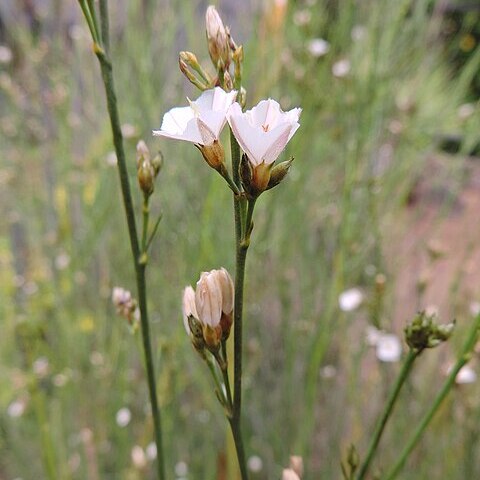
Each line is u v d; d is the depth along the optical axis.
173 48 0.30
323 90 0.28
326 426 0.27
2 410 0.28
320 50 0.28
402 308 0.29
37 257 0.33
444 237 0.35
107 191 0.30
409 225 0.30
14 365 0.29
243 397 0.25
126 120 0.29
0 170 0.34
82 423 0.28
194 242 0.26
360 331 0.28
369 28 0.29
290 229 0.28
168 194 0.28
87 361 0.28
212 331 0.09
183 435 0.27
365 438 0.25
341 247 0.24
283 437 0.26
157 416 0.13
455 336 0.24
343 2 0.32
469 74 0.34
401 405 0.24
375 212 0.25
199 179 0.27
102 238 0.30
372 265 0.27
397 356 0.21
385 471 0.25
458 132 0.38
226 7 0.34
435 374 0.25
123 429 0.27
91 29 0.11
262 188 0.08
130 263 0.29
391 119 0.30
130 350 0.29
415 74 0.34
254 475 0.27
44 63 0.34
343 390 0.27
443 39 0.40
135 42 0.29
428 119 0.33
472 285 0.31
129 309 0.13
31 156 0.34
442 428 0.25
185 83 0.31
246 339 0.26
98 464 0.27
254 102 0.26
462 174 0.32
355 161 0.25
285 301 0.26
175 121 0.09
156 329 0.27
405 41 0.32
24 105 0.35
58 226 0.32
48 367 0.27
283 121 0.08
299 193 0.28
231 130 0.08
